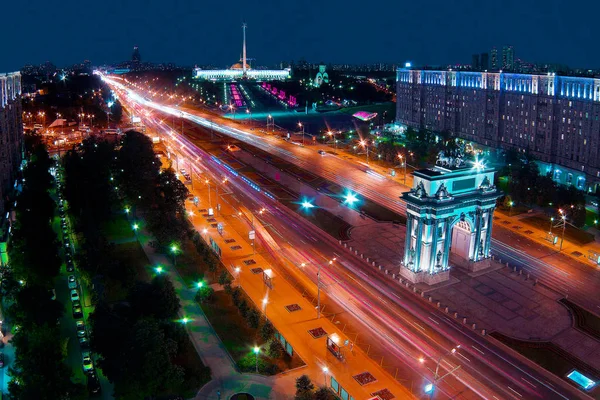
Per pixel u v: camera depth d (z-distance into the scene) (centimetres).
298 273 12069
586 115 17625
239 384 8175
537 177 16512
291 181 19912
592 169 17588
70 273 11869
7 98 17550
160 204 13525
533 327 9925
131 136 18412
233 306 10500
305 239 14138
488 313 10400
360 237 14250
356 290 11325
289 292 11162
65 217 15438
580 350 9238
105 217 14600
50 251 10962
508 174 18350
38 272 10331
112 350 7731
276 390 8056
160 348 7394
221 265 12388
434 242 11362
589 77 17575
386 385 8238
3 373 8419
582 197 15638
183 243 13275
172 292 9300
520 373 8631
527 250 13425
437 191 11138
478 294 11144
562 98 18638
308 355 8994
